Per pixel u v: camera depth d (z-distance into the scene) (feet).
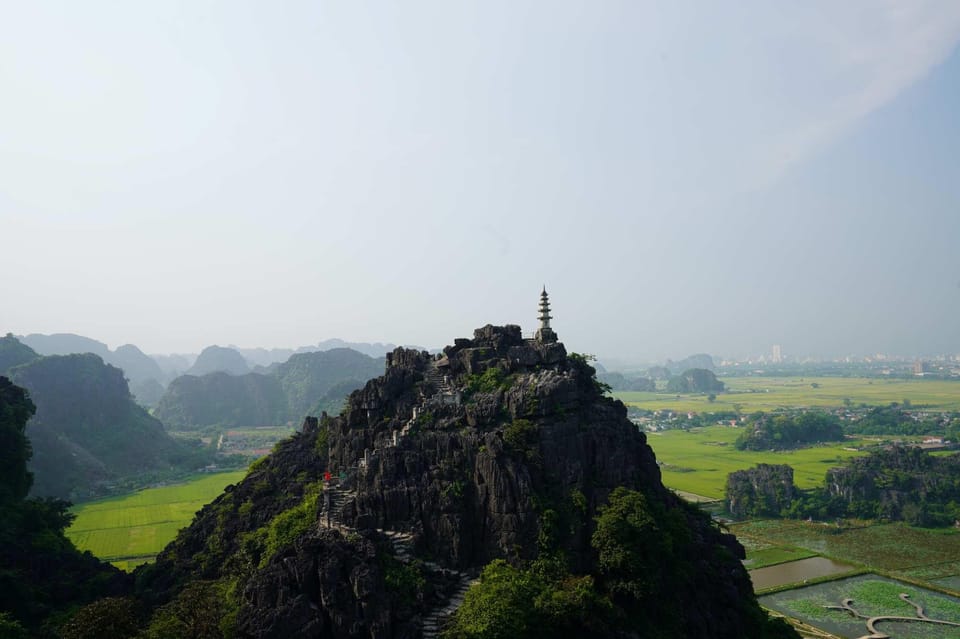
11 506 353.92
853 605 422.00
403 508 268.00
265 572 226.58
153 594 295.69
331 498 286.66
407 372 338.75
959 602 428.97
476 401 299.79
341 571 219.61
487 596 216.33
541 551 248.93
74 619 221.46
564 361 319.68
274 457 394.32
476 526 264.52
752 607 287.28
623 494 263.70
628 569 241.55
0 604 266.77
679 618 247.09
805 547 564.71
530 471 266.16
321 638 209.97
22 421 426.10
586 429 286.05
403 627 213.87
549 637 219.82
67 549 347.77
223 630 218.38
